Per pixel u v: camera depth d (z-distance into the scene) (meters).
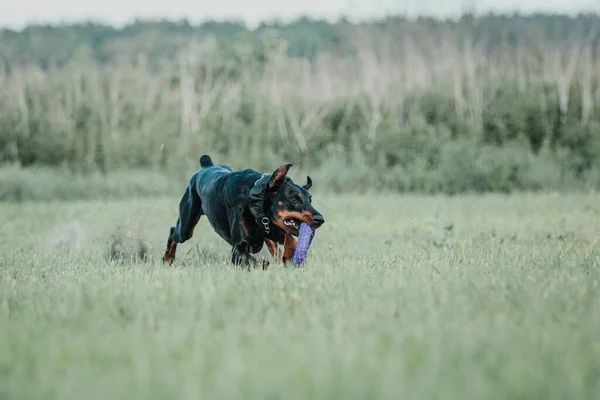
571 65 39.78
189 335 5.38
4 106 40.22
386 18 46.53
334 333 5.25
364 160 31.78
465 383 4.19
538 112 37.50
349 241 13.58
